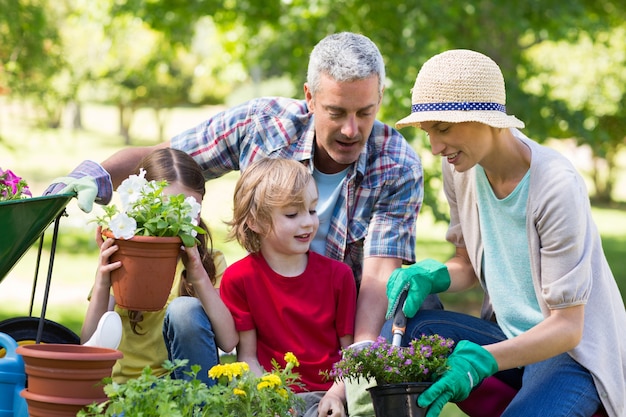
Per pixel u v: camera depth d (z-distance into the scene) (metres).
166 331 3.24
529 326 3.27
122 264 3.08
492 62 3.16
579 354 3.12
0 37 11.12
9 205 2.91
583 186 3.15
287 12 10.14
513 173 3.24
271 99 3.96
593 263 3.20
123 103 34.25
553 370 3.16
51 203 3.02
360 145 3.59
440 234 18.88
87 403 2.72
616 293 3.33
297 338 3.42
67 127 38.28
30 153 28.02
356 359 2.95
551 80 14.73
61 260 14.09
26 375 2.98
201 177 3.68
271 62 11.49
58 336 3.33
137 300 3.09
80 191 3.16
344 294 3.50
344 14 9.96
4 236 2.99
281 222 3.39
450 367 2.90
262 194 3.40
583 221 3.08
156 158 3.64
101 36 11.44
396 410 2.88
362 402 3.18
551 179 3.11
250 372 2.80
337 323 3.49
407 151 3.83
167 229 3.08
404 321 3.31
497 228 3.30
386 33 9.88
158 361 3.54
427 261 3.39
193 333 3.17
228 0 10.61
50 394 2.72
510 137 3.22
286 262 3.48
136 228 3.08
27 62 11.45
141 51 14.68
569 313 3.04
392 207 3.77
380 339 3.00
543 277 3.11
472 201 3.38
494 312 3.55
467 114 3.05
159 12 10.65
